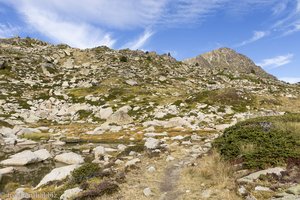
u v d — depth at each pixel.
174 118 53.88
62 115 65.38
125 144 35.34
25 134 44.94
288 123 21.62
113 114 55.50
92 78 96.06
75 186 16.33
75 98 76.25
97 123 57.56
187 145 29.20
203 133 39.34
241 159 17.00
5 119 55.66
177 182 16.16
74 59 123.88
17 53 117.75
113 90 80.50
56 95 78.00
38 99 74.56
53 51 132.12
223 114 58.75
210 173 16.23
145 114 60.34
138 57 131.50
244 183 13.77
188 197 13.58
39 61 110.88
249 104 66.88
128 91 80.12
